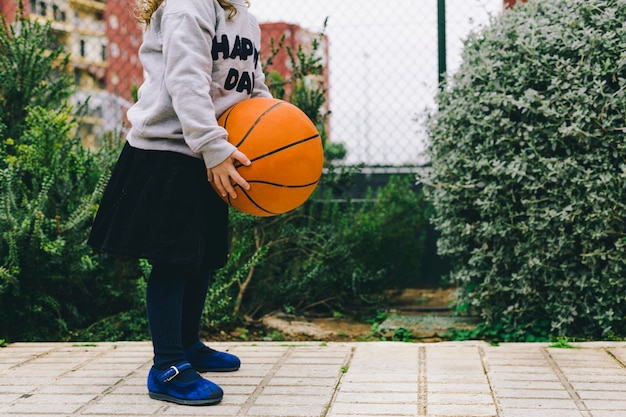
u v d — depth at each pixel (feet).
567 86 11.66
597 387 8.76
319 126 15.35
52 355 10.94
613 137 11.46
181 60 7.84
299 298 15.47
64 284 13.46
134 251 8.02
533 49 12.03
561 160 11.89
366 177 18.65
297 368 9.83
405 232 16.46
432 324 13.42
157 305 8.42
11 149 14.60
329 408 8.00
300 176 8.11
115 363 10.36
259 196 8.11
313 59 14.84
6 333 12.87
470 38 13.74
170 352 8.39
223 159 7.82
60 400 8.42
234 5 8.57
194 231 8.04
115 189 8.50
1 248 12.67
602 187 11.51
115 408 8.09
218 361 9.59
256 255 13.38
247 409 7.97
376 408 7.96
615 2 11.98
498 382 9.02
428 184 13.67
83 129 18.47
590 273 11.88
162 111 8.07
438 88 14.64
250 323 14.43
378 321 14.84
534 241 12.04
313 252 15.21
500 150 12.53
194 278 9.34
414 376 9.36
